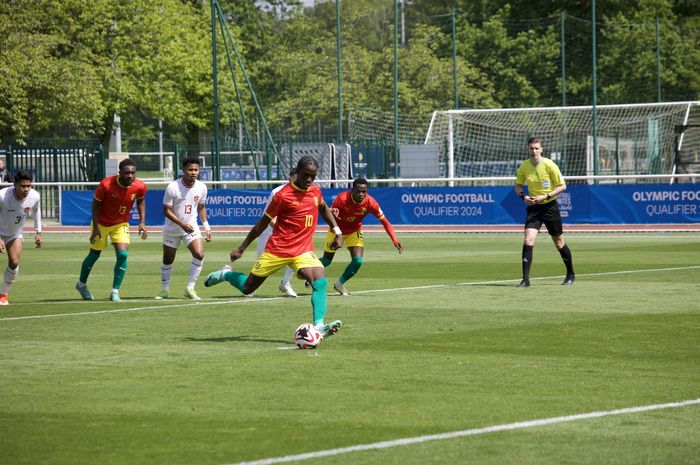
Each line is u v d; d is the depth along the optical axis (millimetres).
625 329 13836
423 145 48125
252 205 38125
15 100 49344
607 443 8141
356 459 7719
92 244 17984
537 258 25656
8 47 50500
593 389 10055
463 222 36812
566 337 13211
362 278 21438
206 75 64375
